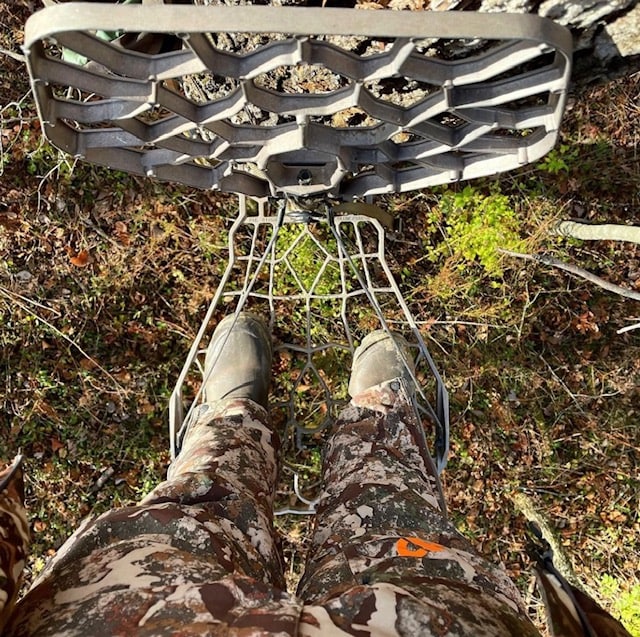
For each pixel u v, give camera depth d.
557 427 1.78
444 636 0.55
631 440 1.80
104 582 0.60
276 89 0.87
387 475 0.96
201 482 0.87
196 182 0.82
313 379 1.66
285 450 1.67
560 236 1.61
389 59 0.55
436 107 0.60
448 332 1.68
